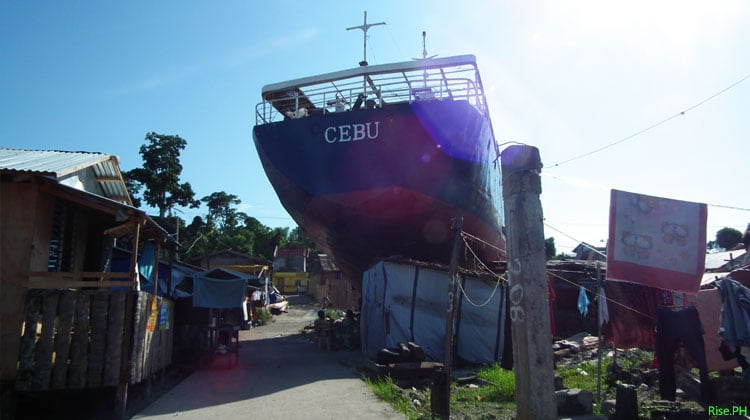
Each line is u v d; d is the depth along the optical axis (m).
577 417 6.19
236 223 59.88
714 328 7.88
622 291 9.82
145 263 11.91
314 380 9.42
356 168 13.98
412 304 12.22
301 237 77.69
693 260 5.94
